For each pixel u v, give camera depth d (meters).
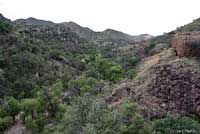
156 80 33.22
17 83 62.81
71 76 70.56
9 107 51.44
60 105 45.41
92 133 23.84
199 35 40.34
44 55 80.56
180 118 26.41
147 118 28.28
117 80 58.22
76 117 26.66
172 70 33.28
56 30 115.38
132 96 33.31
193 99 29.59
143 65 59.00
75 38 119.25
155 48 68.69
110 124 25.28
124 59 77.50
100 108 26.42
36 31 105.88
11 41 77.12
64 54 89.44
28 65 70.56
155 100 30.86
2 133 45.75
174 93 30.77
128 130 25.05
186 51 38.19
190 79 31.38
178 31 81.88
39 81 66.31
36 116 46.12
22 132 43.34
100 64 75.88
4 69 66.25
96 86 51.78
